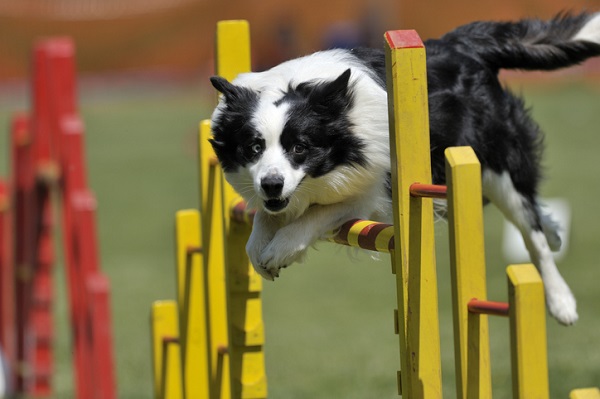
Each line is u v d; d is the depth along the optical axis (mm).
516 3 47906
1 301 12953
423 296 5637
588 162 27312
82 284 10578
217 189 8203
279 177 6695
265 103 7020
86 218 10461
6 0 50188
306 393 10906
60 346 14664
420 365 5652
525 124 8758
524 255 16844
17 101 45969
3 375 12539
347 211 7117
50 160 11969
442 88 7973
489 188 8375
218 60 7852
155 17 51812
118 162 32312
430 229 5625
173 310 9859
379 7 46781
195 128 39031
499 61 8547
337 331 13914
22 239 12805
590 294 14492
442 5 48500
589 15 8641
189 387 9117
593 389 4844
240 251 7879
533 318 4602
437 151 7793
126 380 12258
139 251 20203
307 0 51531
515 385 4641
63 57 11039
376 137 7047
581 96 41219
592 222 19844
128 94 50094
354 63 7434
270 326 14391
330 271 18547
